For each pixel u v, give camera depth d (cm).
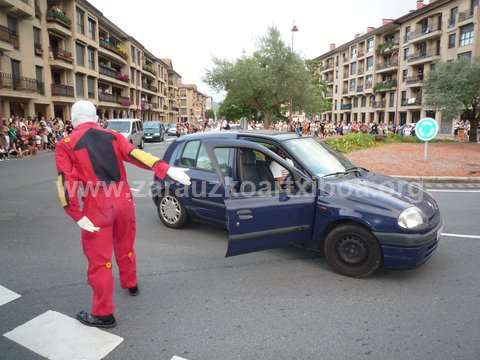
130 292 359
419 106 4722
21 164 1455
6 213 681
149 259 452
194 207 538
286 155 443
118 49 4925
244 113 3659
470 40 3912
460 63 2384
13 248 492
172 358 261
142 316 320
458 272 407
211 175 511
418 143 2202
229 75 2919
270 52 2891
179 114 10556
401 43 5247
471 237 524
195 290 369
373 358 260
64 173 279
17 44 2611
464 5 3972
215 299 349
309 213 403
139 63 6012
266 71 2909
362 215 375
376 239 377
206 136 536
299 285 378
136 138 2053
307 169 425
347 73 7094
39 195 848
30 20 2762
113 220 302
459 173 1056
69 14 3428
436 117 4488
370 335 288
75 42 3516
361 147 1855
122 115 5444
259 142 471
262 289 369
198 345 277
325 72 8038
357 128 3578
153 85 7338
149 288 374
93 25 3988
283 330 296
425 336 286
